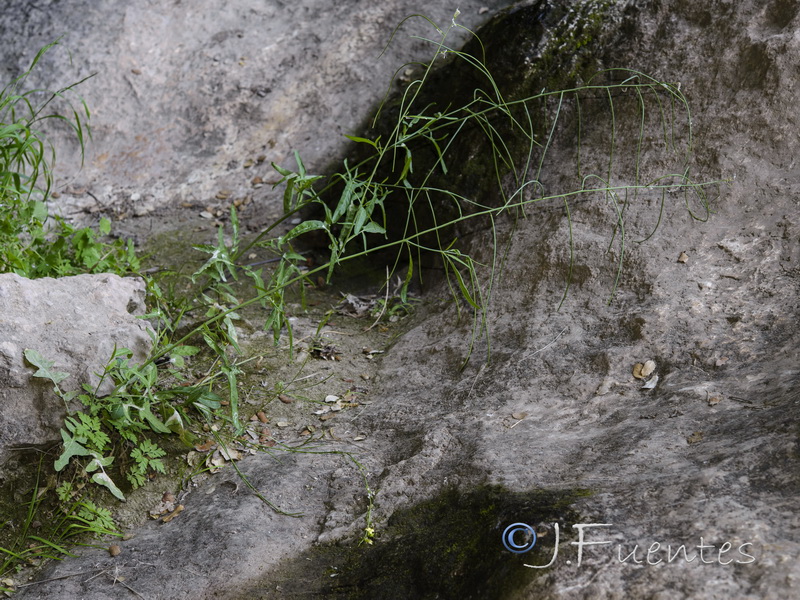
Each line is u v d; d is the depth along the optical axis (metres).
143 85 6.08
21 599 2.62
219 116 5.89
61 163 5.71
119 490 3.02
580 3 4.43
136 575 2.67
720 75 3.88
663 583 1.96
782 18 3.88
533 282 3.74
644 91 4.05
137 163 5.70
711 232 3.50
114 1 6.52
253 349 3.86
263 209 5.27
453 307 3.94
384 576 2.46
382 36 6.03
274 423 3.40
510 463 2.73
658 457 2.53
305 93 5.88
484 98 4.53
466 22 5.91
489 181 4.36
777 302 3.09
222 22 6.44
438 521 2.62
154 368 3.15
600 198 3.84
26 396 2.99
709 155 3.71
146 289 3.90
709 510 2.16
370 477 2.99
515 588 2.11
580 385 3.12
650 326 3.20
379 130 5.27
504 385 3.27
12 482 2.99
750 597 1.84
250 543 2.73
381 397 3.52
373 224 3.33
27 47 6.20
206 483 3.11
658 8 4.25
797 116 3.59
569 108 4.27
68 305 3.31
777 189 3.50
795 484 2.18
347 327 4.15
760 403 2.64
